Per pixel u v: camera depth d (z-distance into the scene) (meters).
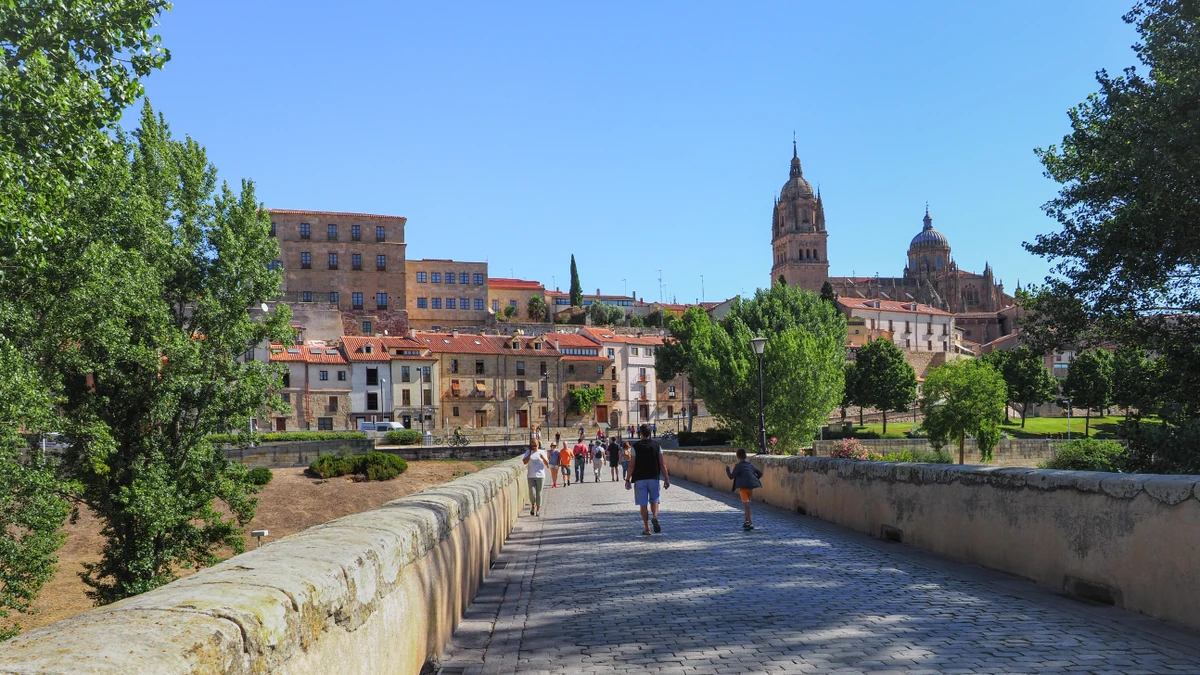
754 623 7.02
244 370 26.47
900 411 93.50
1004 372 93.81
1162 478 6.84
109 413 24.34
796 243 198.62
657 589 9.02
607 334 116.62
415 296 128.88
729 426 63.09
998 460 71.62
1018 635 6.32
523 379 99.81
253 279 26.89
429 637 5.88
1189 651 5.75
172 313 26.39
